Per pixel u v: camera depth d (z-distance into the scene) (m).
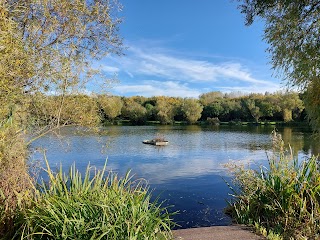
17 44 2.86
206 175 12.37
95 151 18.19
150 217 2.50
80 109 4.83
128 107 51.16
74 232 2.21
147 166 14.84
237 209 4.73
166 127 47.62
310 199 3.68
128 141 26.64
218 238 3.36
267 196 4.04
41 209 2.46
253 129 42.59
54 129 4.62
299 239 3.28
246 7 5.02
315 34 4.25
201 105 57.34
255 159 16.38
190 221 6.46
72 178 2.91
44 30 3.99
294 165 4.27
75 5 4.22
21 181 2.74
